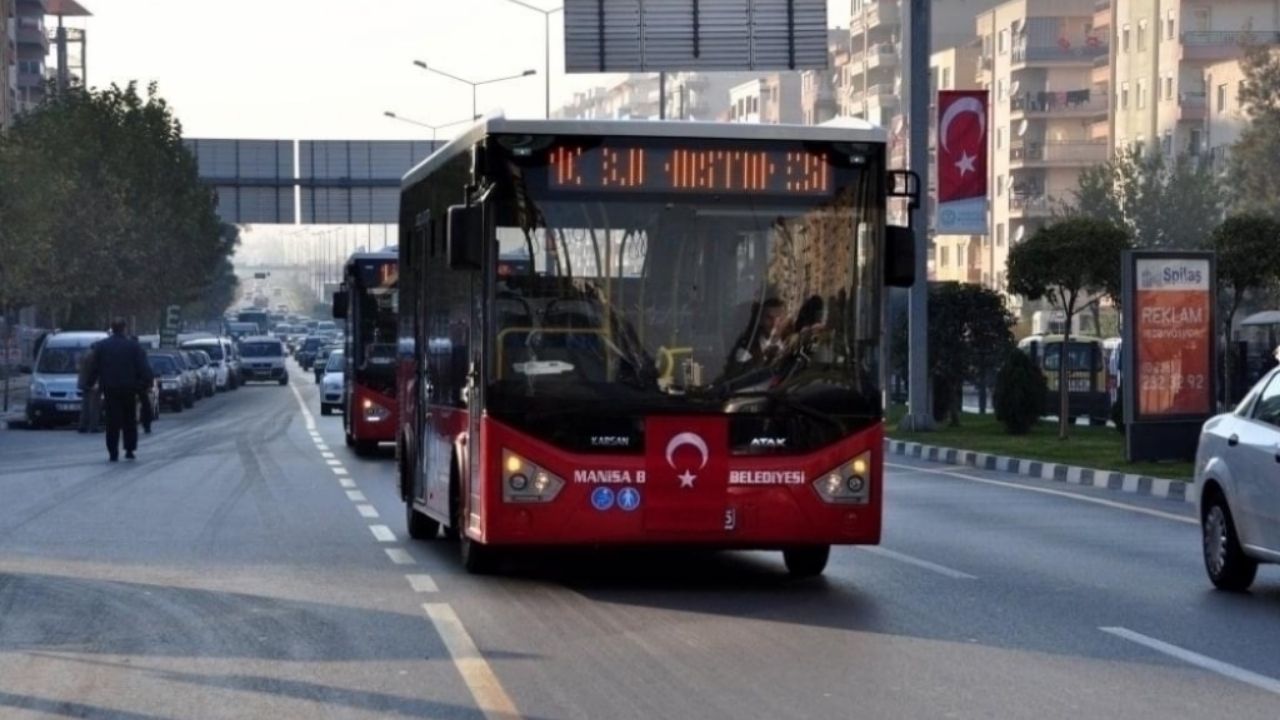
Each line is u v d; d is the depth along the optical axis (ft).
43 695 46.09
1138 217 350.84
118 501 105.81
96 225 333.42
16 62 612.29
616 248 64.28
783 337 64.59
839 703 44.45
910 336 174.09
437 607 61.31
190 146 400.88
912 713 43.24
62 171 335.26
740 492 63.98
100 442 182.19
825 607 61.16
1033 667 49.42
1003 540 83.46
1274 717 42.73
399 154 403.95
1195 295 127.65
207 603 62.39
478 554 69.92
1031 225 475.72
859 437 64.69
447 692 46.01
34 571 71.56
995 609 60.59
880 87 540.11
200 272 399.65
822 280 64.90
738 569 71.97
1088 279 151.64
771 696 45.34
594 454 63.77
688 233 64.44
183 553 77.87
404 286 89.86
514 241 64.08
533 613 59.93
